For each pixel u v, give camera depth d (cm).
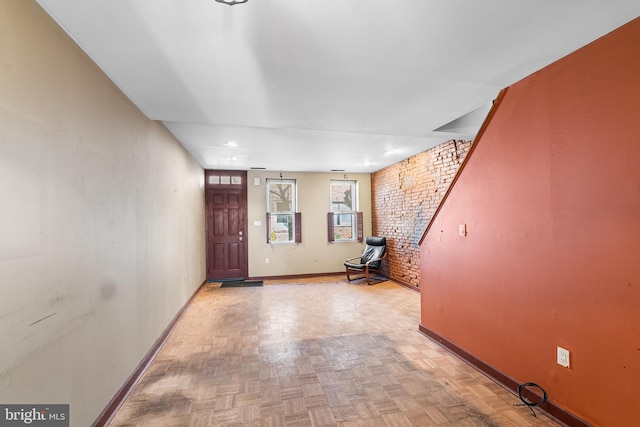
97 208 173
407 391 207
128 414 185
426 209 462
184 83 201
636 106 138
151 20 135
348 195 661
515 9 133
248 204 605
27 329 119
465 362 247
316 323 346
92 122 169
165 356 264
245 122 289
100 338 174
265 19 137
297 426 173
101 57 167
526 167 194
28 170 120
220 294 487
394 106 251
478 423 173
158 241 286
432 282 297
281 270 614
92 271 167
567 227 168
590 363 156
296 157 486
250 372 235
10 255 111
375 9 131
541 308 183
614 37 147
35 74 125
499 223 215
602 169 151
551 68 180
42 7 126
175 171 355
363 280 589
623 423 142
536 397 186
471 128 335
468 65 184
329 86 212
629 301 140
